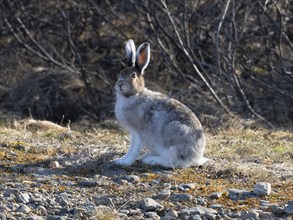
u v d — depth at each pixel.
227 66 48.12
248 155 31.17
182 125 27.80
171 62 51.25
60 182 26.38
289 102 48.88
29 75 53.09
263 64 52.41
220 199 24.83
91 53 57.34
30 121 37.72
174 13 52.25
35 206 24.02
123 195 25.17
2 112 47.44
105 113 49.53
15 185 25.83
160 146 28.11
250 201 24.59
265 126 42.94
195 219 22.88
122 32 54.09
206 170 28.11
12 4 56.38
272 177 27.56
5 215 23.00
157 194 24.88
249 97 49.84
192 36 52.97
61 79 52.03
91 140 32.84
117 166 28.09
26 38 57.88
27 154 29.66
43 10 57.47
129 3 53.19
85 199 24.72
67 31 52.97
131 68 28.34
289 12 51.66
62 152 30.08
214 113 44.59
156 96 28.38
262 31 50.56
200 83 51.09
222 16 45.09
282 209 23.69
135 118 27.92
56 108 50.34
